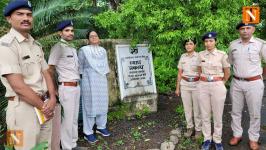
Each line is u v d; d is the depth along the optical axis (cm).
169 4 546
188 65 479
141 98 605
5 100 404
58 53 414
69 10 559
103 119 504
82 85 484
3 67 256
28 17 269
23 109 265
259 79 438
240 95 453
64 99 419
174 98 727
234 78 457
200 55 445
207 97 438
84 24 662
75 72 430
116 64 593
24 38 271
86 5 790
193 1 537
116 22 598
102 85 491
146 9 555
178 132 508
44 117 275
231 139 470
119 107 593
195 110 478
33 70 275
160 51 567
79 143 482
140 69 613
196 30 520
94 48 488
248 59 434
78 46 519
